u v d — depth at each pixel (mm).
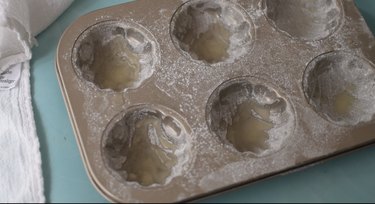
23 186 464
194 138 468
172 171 470
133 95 488
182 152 474
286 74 508
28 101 508
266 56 517
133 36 535
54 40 549
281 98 498
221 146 465
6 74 523
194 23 556
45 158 482
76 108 475
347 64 526
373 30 569
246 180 448
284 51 521
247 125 506
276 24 544
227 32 556
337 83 529
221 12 558
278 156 461
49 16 550
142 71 523
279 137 489
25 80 520
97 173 445
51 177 473
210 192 441
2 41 519
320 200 468
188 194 438
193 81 498
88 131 465
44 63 534
